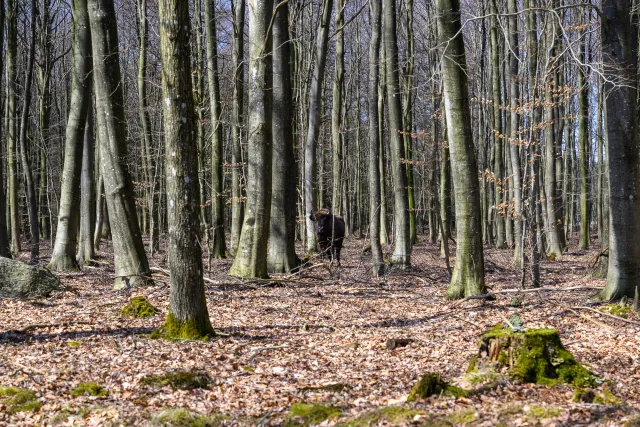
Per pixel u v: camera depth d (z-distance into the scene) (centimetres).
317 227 2019
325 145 4044
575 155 3997
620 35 1196
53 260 1881
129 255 1498
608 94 1210
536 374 652
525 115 1658
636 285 1214
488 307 1238
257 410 620
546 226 2412
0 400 650
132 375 740
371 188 1827
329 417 579
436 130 3152
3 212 1834
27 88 2200
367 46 4025
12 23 2423
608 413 532
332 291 1523
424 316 1177
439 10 1309
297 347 911
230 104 3145
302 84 3058
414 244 3425
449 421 534
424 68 3178
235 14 2408
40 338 953
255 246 1614
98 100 1473
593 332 983
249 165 1619
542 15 1770
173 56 880
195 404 641
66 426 585
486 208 3425
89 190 2117
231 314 1192
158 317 1118
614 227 1223
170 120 900
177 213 929
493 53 2639
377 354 860
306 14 3231
